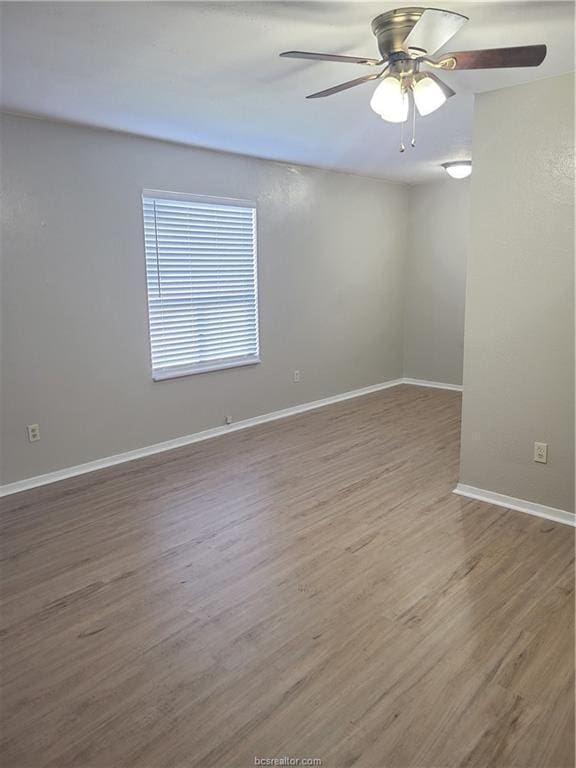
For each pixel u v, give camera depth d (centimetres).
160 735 168
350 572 257
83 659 202
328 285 572
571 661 195
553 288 290
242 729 169
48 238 355
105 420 402
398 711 175
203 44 228
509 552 272
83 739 167
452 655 200
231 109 324
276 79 272
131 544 288
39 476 370
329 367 591
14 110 322
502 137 295
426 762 156
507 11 203
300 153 458
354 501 338
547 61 253
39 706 180
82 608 233
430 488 356
